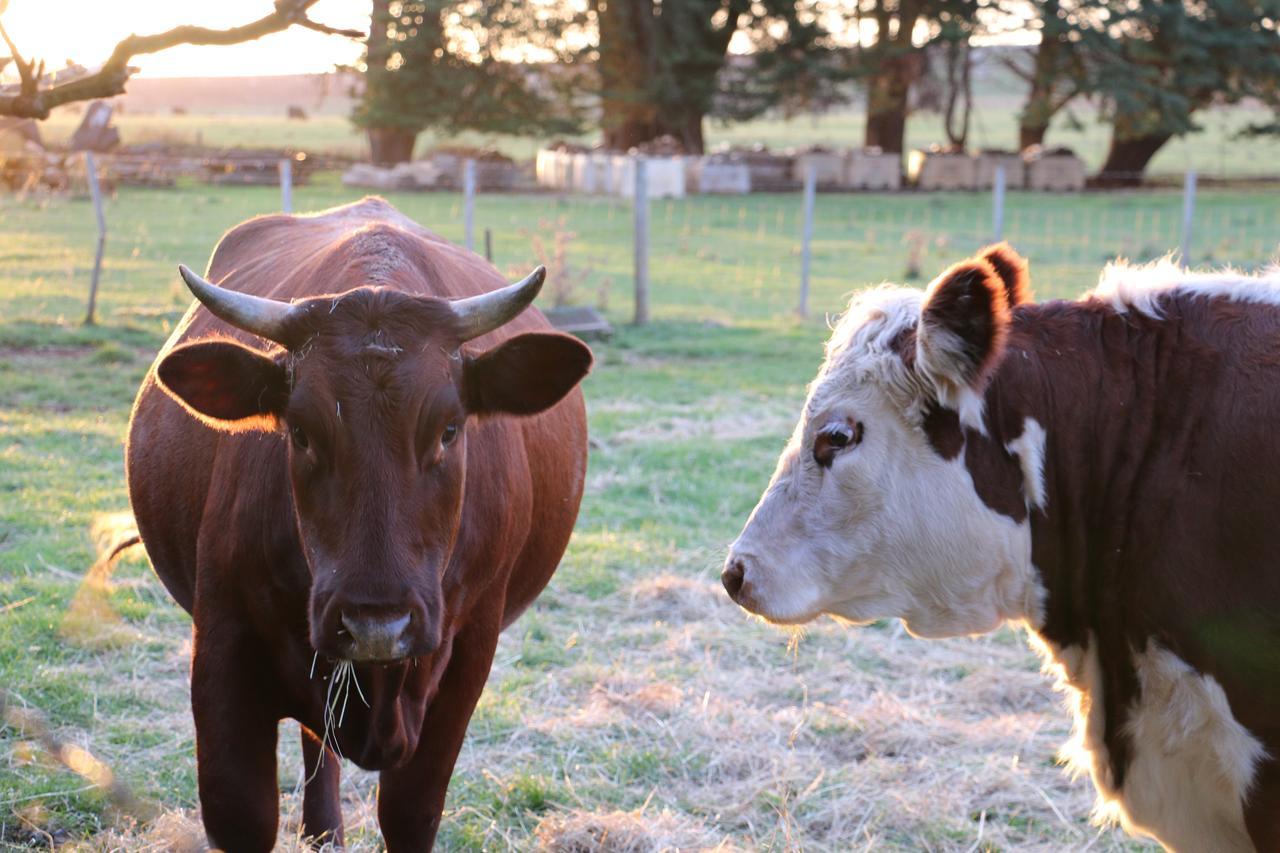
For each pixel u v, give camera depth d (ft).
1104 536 10.63
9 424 33.96
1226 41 138.72
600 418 37.50
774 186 140.56
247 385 10.71
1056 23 137.49
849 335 11.16
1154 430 10.46
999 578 11.00
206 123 240.94
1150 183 149.48
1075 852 15.51
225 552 11.80
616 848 15.24
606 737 18.34
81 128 131.34
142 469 13.98
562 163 136.77
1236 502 9.91
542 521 14.78
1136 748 10.76
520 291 10.91
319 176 137.80
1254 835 10.14
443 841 15.44
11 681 18.39
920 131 303.48
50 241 74.59
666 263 79.46
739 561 11.32
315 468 10.12
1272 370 10.12
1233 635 9.89
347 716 11.78
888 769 17.39
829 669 20.98
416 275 12.99
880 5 148.56
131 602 21.85
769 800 16.53
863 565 11.08
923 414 10.71
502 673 20.22
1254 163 199.82
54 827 14.92
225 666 11.86
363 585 9.65
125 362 43.19
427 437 10.14
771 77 147.33
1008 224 105.81
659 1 145.18
